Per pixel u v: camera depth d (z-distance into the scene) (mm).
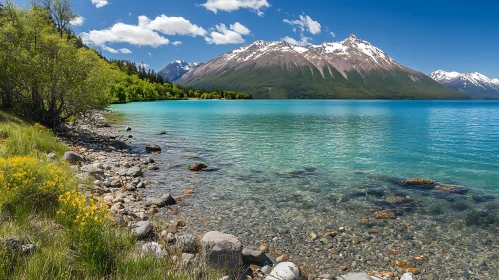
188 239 7617
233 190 14250
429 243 9336
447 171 18500
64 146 17859
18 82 22516
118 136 30953
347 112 91125
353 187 15148
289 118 62781
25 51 22438
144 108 93625
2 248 4770
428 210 12148
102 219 6070
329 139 31703
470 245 9242
